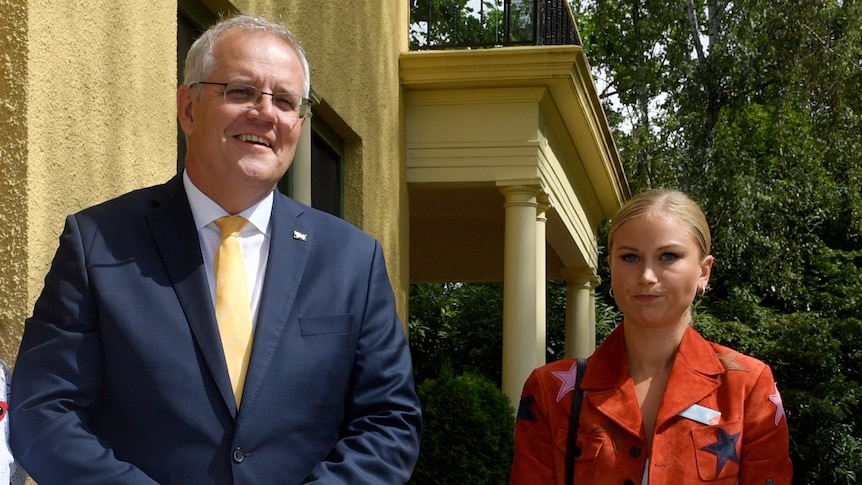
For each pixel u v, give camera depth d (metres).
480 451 5.96
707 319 16.47
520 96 7.09
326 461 2.12
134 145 3.04
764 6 17.64
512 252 7.14
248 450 2.04
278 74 2.21
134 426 2.02
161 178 3.22
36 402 1.97
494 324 17.64
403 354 2.31
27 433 1.95
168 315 2.08
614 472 2.36
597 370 2.46
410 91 7.20
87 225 2.15
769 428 2.36
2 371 2.03
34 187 2.51
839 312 17.38
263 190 2.24
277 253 2.22
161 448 2.01
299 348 2.15
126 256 2.12
